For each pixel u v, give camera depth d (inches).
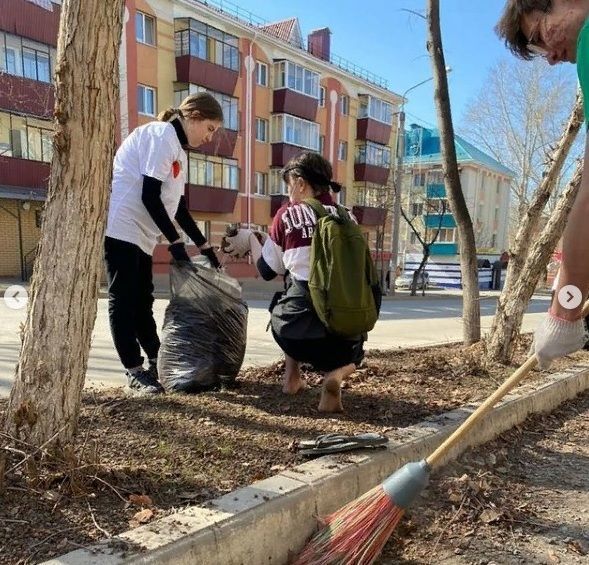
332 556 84.6
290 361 147.1
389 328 390.3
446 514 105.7
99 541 71.2
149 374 145.4
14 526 74.1
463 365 195.6
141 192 134.8
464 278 254.2
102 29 87.4
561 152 205.8
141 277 149.2
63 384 91.7
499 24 77.4
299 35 1203.2
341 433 119.0
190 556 71.9
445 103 239.9
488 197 1798.7
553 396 179.3
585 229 63.6
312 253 121.6
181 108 141.2
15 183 741.3
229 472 97.1
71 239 90.9
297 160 139.6
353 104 1269.7
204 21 922.1
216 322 143.3
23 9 719.7
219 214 981.2
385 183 1240.8
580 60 65.1
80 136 89.0
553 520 106.3
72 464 84.4
